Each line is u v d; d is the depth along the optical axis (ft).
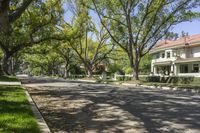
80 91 70.59
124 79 170.30
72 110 40.11
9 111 33.06
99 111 39.22
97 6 130.31
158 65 191.01
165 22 124.98
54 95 59.67
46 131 24.26
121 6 127.54
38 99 52.31
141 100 51.72
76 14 157.17
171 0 122.01
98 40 189.37
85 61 190.60
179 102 48.93
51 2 115.03
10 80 103.91
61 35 131.23
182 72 167.73
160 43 207.82
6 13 35.53
